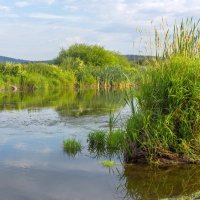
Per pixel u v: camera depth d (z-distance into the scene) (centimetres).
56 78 4703
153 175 855
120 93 3544
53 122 1611
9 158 1009
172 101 942
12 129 1441
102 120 1648
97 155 1044
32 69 4603
